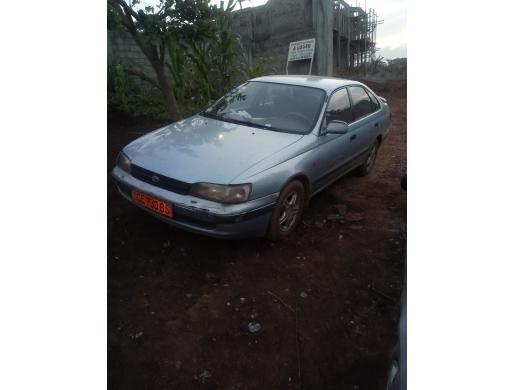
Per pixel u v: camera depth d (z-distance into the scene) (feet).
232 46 22.20
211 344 7.24
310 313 8.19
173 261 9.47
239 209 8.57
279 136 10.61
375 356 7.30
